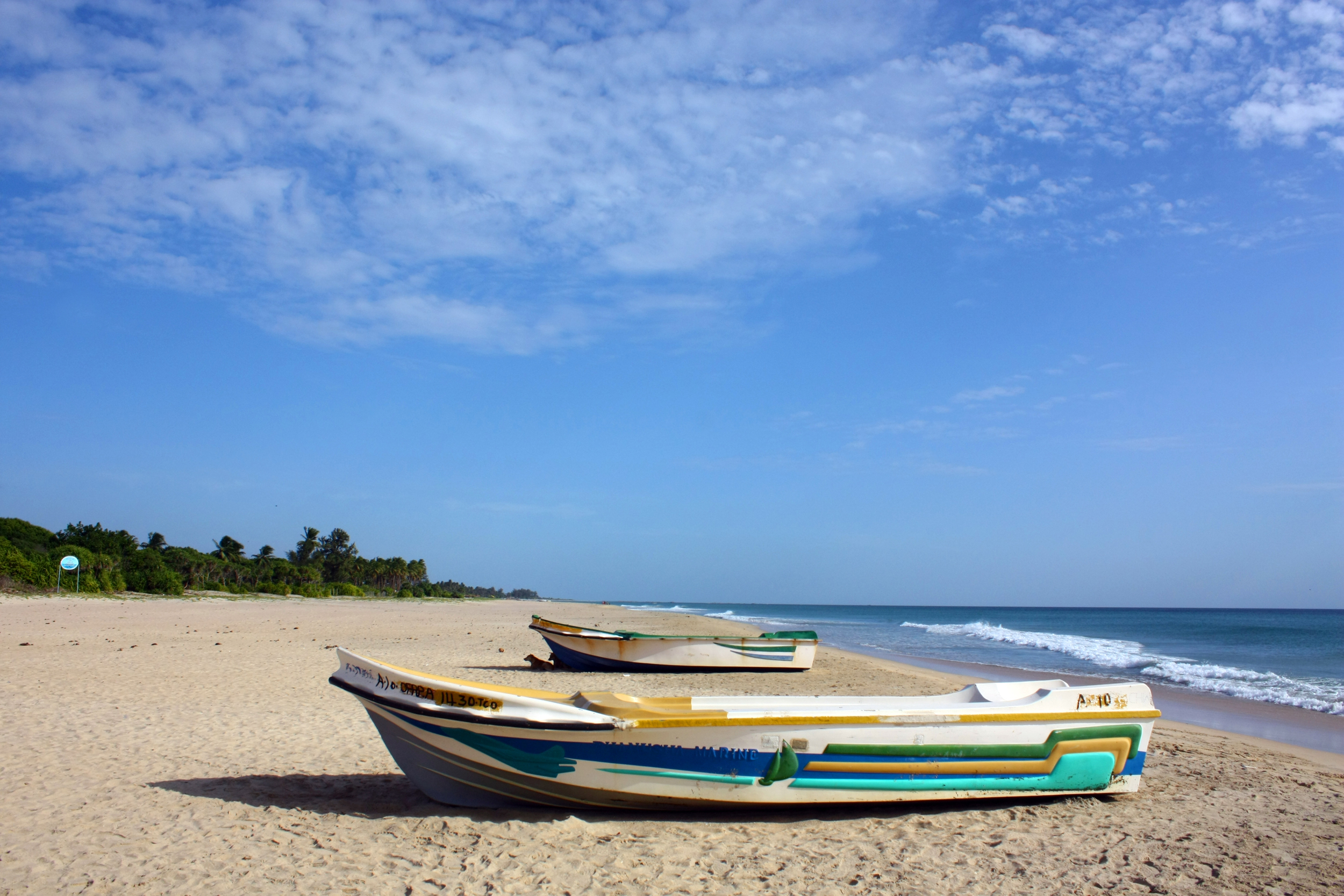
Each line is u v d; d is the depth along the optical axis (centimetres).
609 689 1580
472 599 13050
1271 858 648
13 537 5809
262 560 9112
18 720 1063
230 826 672
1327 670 2459
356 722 1102
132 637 2319
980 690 888
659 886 568
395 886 556
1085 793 795
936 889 573
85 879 559
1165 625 7412
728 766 703
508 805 731
